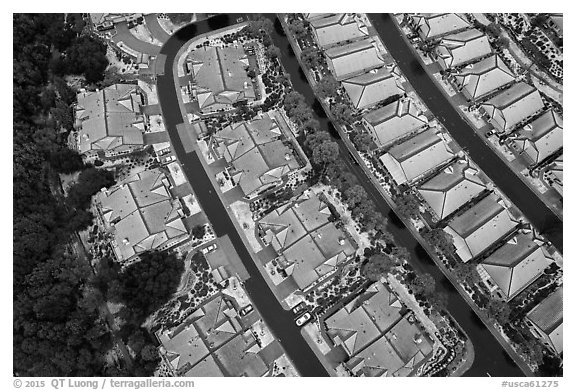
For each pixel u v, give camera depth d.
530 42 131.00
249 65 128.75
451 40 127.75
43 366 90.94
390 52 131.62
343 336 97.19
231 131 116.75
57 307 95.12
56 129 116.06
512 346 100.25
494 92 125.12
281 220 106.81
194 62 124.75
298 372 97.62
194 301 103.00
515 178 116.19
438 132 119.12
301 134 120.50
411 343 96.38
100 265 102.50
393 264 103.75
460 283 105.69
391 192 114.44
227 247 108.00
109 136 112.94
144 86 125.00
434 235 105.94
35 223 101.12
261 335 100.50
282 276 105.12
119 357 99.00
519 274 101.62
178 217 106.88
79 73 124.50
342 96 125.31
